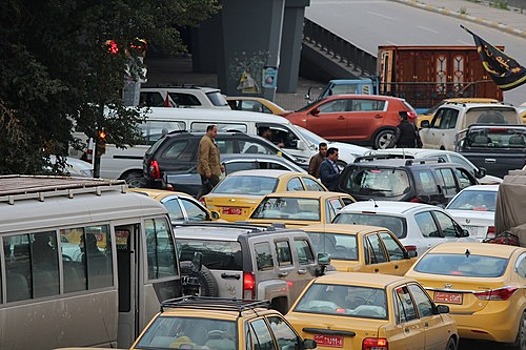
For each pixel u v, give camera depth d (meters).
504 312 42.28
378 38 165.25
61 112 49.94
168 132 76.75
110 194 35.12
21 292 31.27
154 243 36.34
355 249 46.06
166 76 157.88
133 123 52.88
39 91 46.41
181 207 53.28
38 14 48.72
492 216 61.25
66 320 32.69
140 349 28.62
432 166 67.00
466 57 121.50
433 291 42.94
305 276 41.34
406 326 35.50
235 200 60.25
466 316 42.28
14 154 46.88
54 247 32.38
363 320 34.75
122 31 49.72
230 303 30.23
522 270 44.38
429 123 99.69
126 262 35.75
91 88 50.25
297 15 149.00
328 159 71.75
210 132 67.81
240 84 131.88
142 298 35.59
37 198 32.50
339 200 56.97
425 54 121.62
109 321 34.22
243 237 38.84
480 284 42.59
